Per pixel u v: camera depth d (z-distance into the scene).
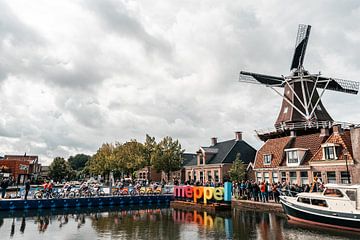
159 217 22.83
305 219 18.94
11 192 38.81
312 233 16.12
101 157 66.75
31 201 27.50
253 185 27.77
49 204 28.31
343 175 27.70
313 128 35.84
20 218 22.72
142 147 54.28
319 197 18.48
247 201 26.62
